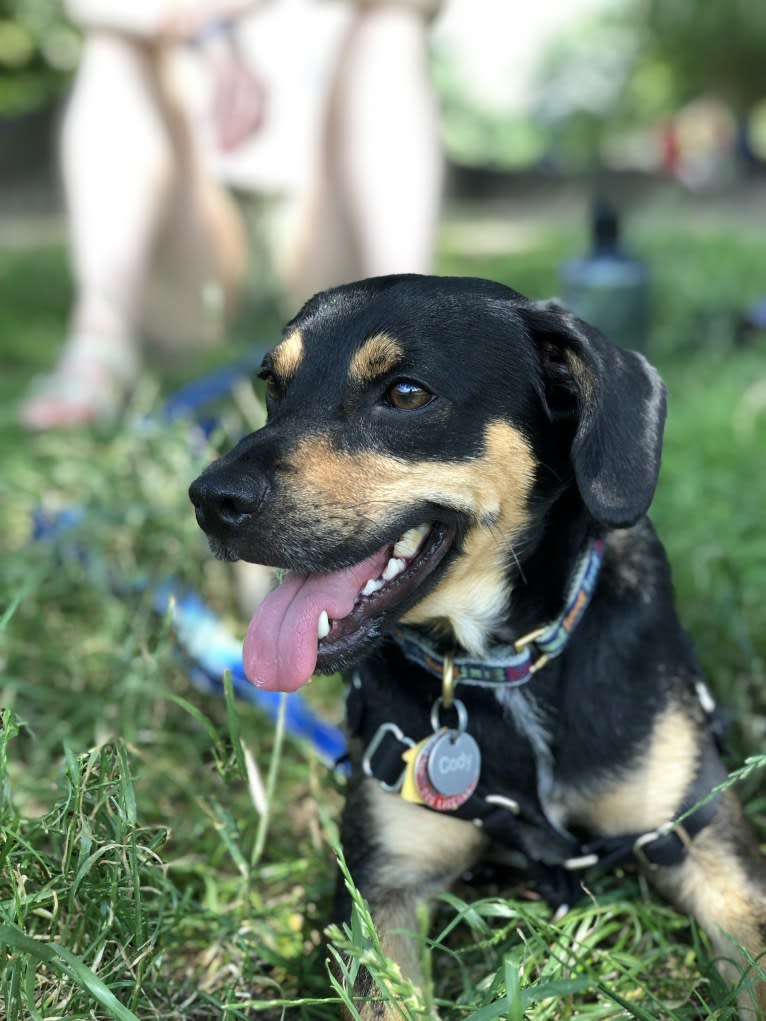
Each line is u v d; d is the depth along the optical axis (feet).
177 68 4.77
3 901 1.62
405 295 1.95
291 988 1.84
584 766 1.87
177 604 2.71
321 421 1.89
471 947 1.73
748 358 4.97
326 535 1.82
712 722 2.01
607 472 1.79
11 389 5.31
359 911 1.51
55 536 3.16
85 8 4.58
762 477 3.61
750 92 17.84
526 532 1.94
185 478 3.01
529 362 1.94
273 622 1.84
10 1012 1.47
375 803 1.93
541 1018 1.64
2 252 11.00
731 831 1.87
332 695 2.72
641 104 19.34
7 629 2.76
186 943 1.92
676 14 17.80
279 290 5.13
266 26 4.73
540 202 17.62
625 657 1.90
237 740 1.77
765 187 16.98
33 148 17.43
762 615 2.77
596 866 1.92
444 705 1.91
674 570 3.01
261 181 4.83
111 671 2.62
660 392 1.86
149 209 4.68
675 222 11.53
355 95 4.53
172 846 2.19
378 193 4.58
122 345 4.66
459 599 1.93
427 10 4.58
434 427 1.87
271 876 2.10
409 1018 1.51
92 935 1.65
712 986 1.71
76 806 1.63
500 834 1.90
